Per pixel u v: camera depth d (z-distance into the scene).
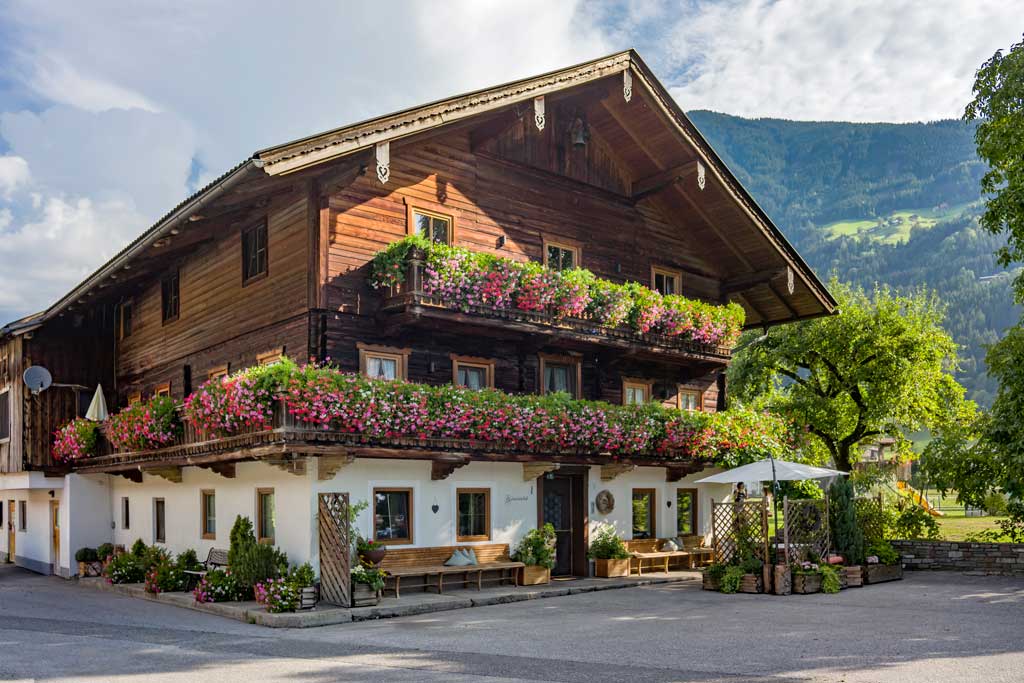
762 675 9.01
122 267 20.30
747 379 30.23
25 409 23.59
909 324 28.20
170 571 17.50
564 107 21.38
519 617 13.97
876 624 12.58
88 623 14.04
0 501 29.33
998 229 16.84
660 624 12.91
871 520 20.20
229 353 19.25
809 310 25.22
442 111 16.88
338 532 14.54
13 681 9.25
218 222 18.77
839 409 29.73
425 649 11.05
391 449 15.43
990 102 16.66
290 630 13.02
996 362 19.30
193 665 10.15
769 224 23.00
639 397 22.41
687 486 22.41
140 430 18.64
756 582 16.84
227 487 17.59
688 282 24.06
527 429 17.34
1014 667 9.35
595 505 20.03
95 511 23.09
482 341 19.06
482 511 17.97
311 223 16.75
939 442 21.89
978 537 22.02
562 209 21.03
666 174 22.00
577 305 18.75
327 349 16.53
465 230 18.98
